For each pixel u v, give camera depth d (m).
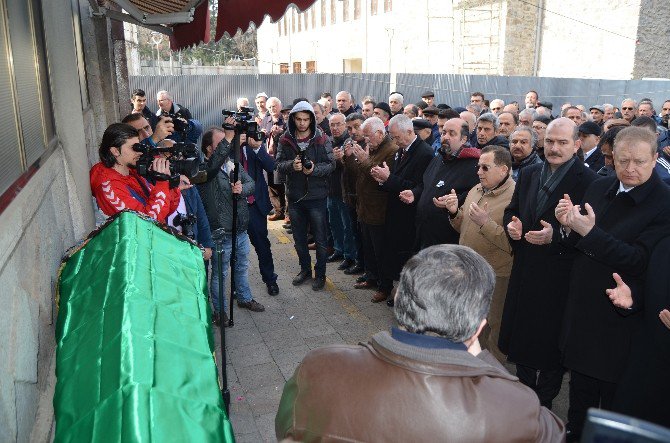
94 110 6.35
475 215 3.45
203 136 4.52
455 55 21.00
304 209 5.71
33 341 1.86
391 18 24.86
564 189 3.12
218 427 1.55
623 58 15.48
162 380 1.57
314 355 1.41
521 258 3.29
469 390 1.22
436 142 7.02
